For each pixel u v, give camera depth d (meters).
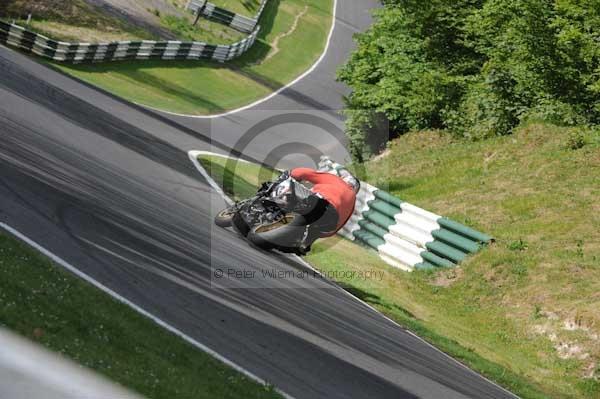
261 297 15.69
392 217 27.91
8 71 35.72
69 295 11.80
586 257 25.20
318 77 83.06
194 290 14.46
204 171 28.56
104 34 63.22
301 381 12.23
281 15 102.69
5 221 14.30
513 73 42.88
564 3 40.06
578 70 41.22
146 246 15.95
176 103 53.59
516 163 35.12
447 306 24.09
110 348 10.62
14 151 19.70
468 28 47.00
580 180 31.48
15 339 9.73
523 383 17.97
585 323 21.44
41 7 62.03
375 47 54.25
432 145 42.81
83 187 18.88
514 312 23.23
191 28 79.06
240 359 12.21
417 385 14.09
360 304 19.05
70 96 35.88
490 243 26.17
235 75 72.12
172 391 10.06
